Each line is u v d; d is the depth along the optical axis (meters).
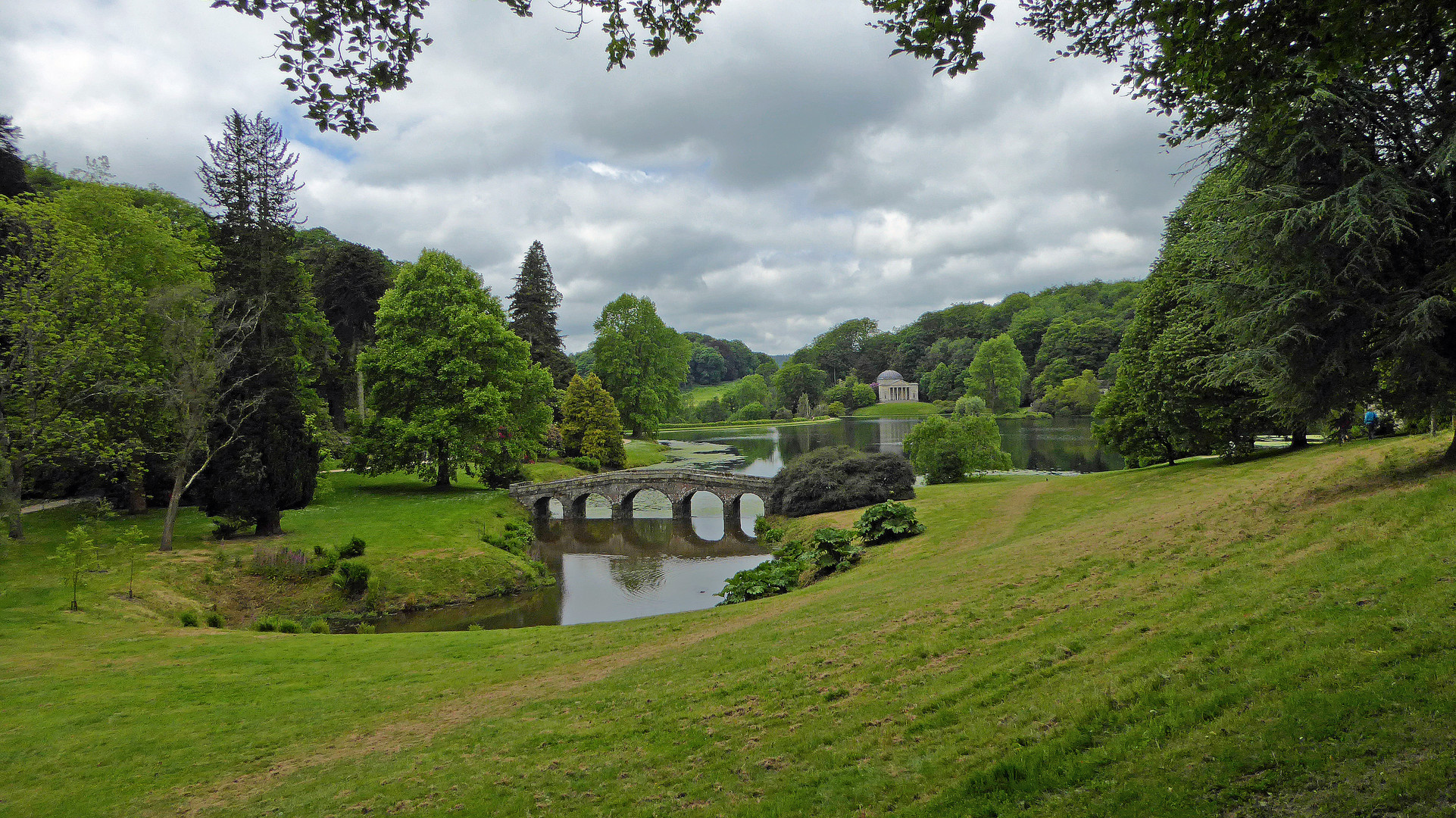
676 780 8.72
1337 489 14.17
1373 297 13.52
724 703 11.20
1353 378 14.50
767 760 8.70
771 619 17.02
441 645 19.17
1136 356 34.62
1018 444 79.00
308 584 29.14
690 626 18.42
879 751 8.24
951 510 33.88
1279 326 14.39
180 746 12.23
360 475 51.41
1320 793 5.35
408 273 48.59
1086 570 13.95
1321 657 7.18
